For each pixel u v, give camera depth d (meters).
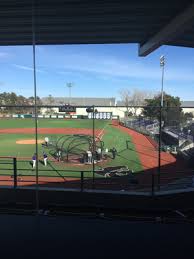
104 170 18.83
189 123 28.69
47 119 61.22
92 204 9.12
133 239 6.18
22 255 5.45
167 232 6.59
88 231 6.59
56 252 5.52
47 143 30.59
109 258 5.39
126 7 6.91
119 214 8.38
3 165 20.89
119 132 41.28
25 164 21.30
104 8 7.01
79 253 5.54
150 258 5.46
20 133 42.09
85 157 21.91
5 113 57.69
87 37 9.88
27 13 7.26
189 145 24.98
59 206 8.88
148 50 10.22
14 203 9.04
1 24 8.24
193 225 7.15
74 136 29.12
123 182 15.08
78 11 7.18
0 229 6.55
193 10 6.43
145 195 9.05
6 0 6.34
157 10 7.16
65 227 6.77
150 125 36.25
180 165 20.92
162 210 8.74
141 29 8.92
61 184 14.55
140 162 22.17
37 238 6.08
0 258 5.36
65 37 9.82
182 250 5.74
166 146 26.38
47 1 6.43
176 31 7.69
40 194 9.27
